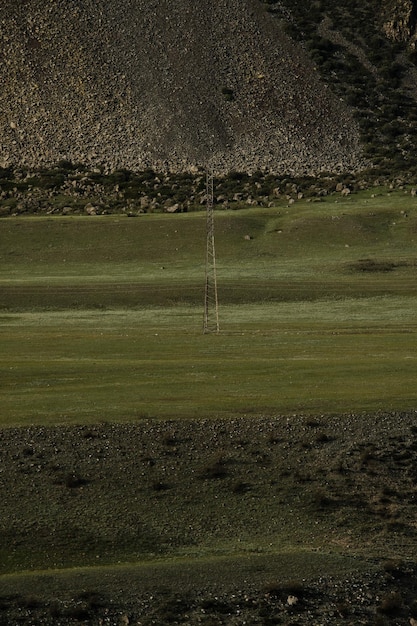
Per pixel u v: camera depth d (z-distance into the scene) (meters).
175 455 128.25
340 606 99.38
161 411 140.25
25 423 135.75
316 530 115.31
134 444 130.25
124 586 100.69
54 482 122.62
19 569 106.75
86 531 113.88
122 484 122.62
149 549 111.19
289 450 129.62
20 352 196.88
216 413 139.38
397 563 106.75
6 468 124.88
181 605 98.44
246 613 97.94
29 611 96.50
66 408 142.38
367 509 119.31
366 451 128.88
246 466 126.44
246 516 117.69
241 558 107.00
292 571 104.31
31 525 114.50
